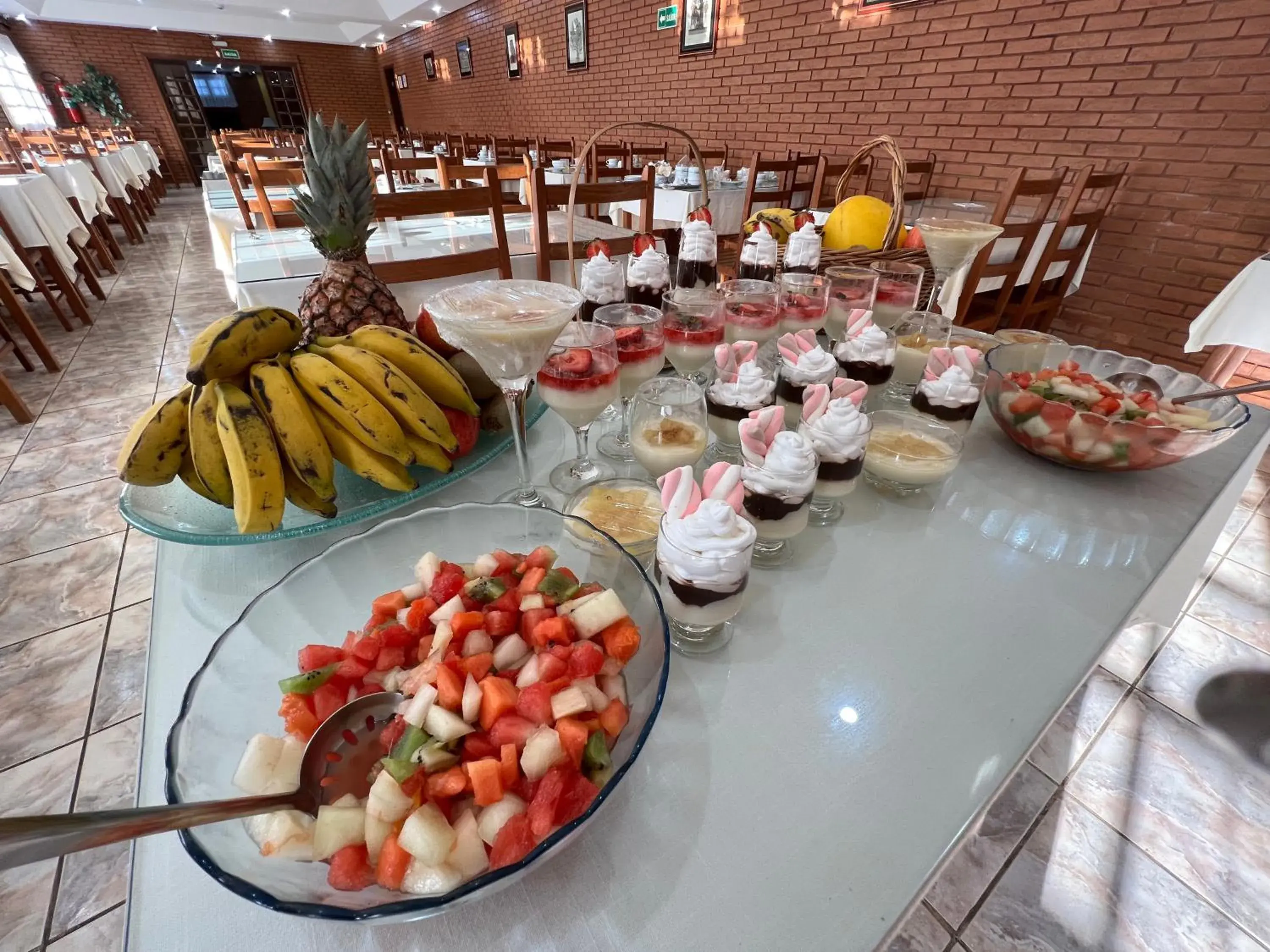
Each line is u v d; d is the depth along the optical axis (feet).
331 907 1.03
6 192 10.11
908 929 3.25
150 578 5.45
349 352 2.26
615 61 17.21
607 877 1.26
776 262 4.47
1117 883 3.43
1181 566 4.03
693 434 2.48
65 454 7.39
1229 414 2.64
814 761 1.50
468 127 27.53
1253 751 4.11
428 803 1.32
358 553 2.06
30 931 3.19
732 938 1.16
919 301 4.52
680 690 1.68
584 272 3.72
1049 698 1.66
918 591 2.05
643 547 2.10
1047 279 8.80
